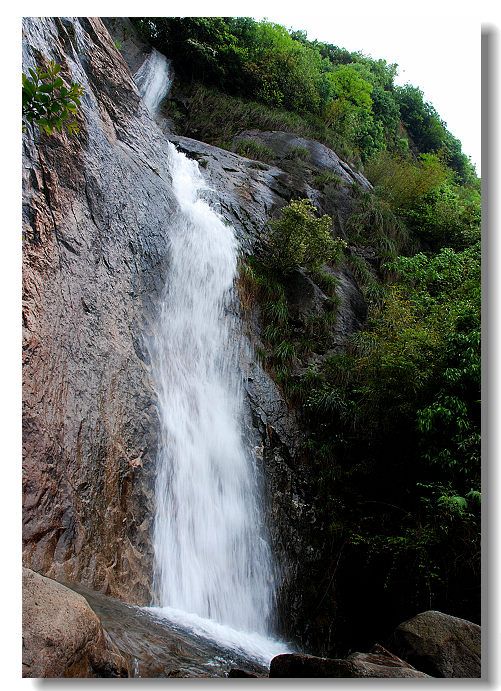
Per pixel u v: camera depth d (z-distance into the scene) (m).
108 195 7.22
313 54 20.09
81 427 5.32
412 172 16.84
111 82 8.95
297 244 11.06
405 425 8.69
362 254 13.79
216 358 8.90
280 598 7.55
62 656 2.76
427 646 4.67
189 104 16.02
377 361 9.12
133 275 7.43
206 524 7.05
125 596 5.14
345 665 3.47
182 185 10.66
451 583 6.97
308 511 8.52
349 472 8.92
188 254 9.23
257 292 10.62
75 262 6.02
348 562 8.14
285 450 8.91
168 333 8.02
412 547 7.18
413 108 24.11
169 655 3.83
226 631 6.13
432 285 12.60
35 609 2.88
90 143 7.14
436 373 8.30
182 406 7.57
